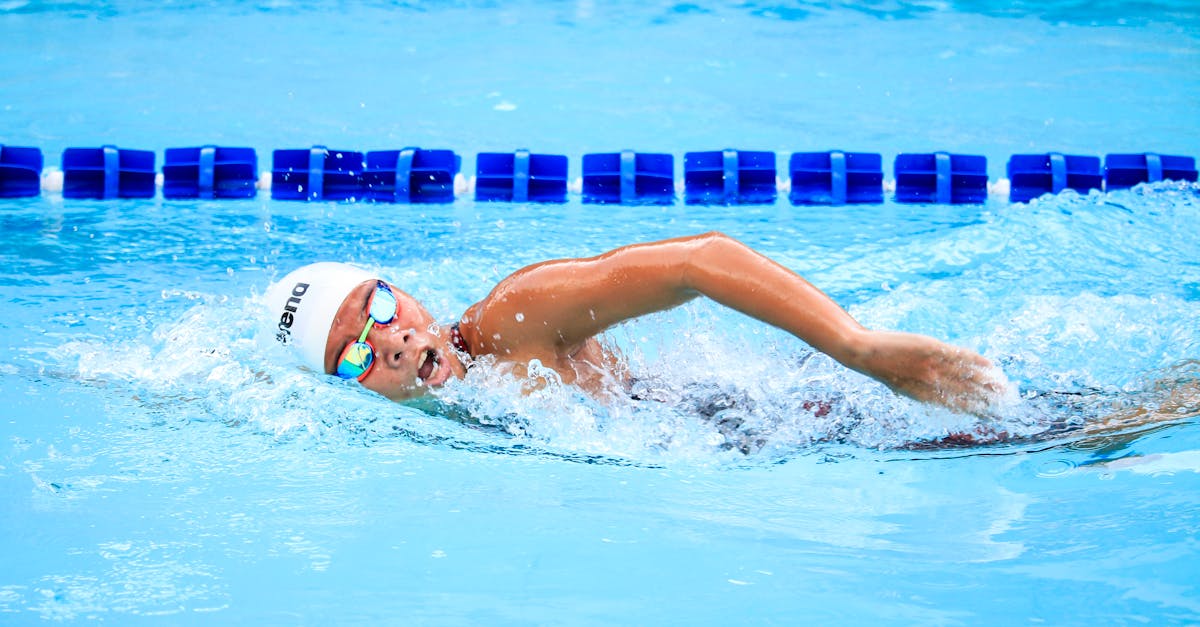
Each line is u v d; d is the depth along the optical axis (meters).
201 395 5.42
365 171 10.38
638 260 4.61
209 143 11.22
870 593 3.47
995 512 4.08
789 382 5.39
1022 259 8.08
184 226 9.15
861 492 4.37
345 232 9.07
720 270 4.43
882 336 4.38
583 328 4.93
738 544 3.88
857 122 12.02
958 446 4.79
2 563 3.73
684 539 3.94
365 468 4.64
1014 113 12.21
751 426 5.06
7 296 7.21
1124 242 8.41
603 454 4.86
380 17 15.75
